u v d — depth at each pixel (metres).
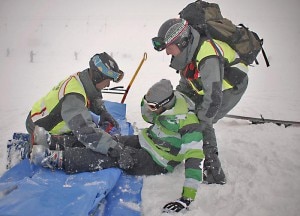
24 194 2.14
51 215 1.93
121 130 3.85
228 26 2.94
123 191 2.54
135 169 2.87
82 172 2.66
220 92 2.67
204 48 2.71
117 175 2.56
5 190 2.18
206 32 2.83
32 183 2.31
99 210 2.22
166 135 2.83
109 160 2.75
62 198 2.10
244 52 2.94
